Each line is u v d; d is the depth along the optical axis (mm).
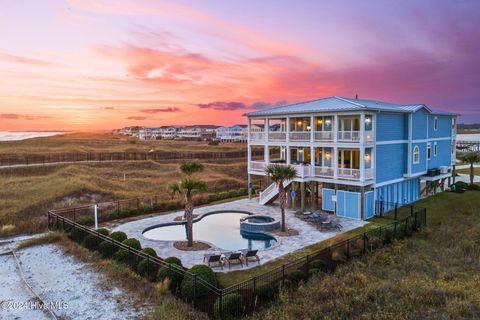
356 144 22797
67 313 10961
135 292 12375
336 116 23812
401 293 11109
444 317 9203
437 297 10648
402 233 18703
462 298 10594
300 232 19750
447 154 34031
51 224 21047
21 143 84750
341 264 14453
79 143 92312
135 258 14703
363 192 22719
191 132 156250
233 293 10797
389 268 14297
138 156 63125
